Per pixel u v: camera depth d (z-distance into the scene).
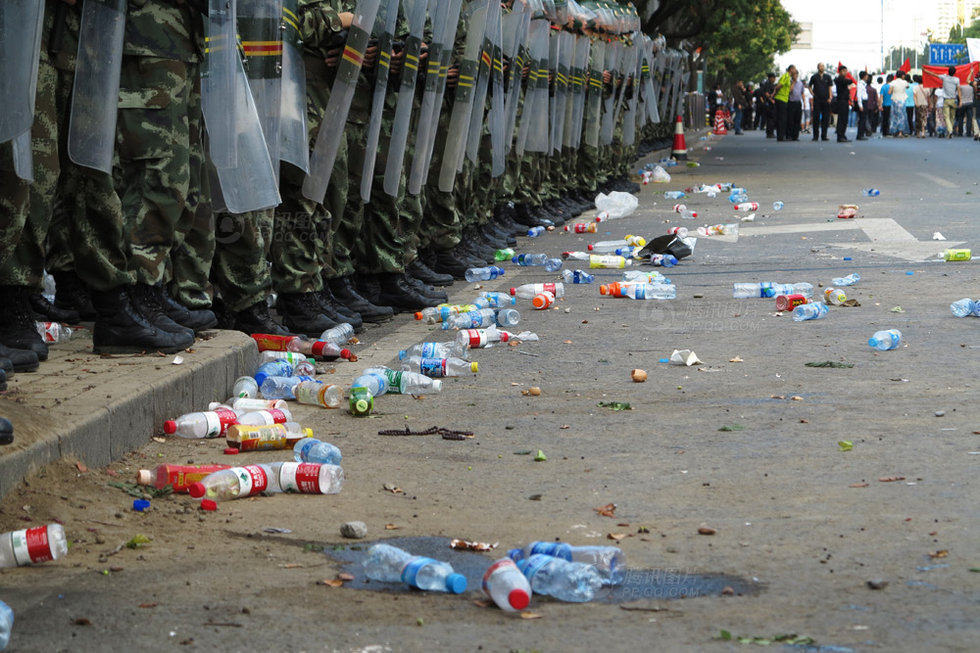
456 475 7.18
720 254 18.25
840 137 57.88
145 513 6.38
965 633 4.59
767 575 5.30
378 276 13.52
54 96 8.43
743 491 6.65
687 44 70.12
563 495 6.70
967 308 12.30
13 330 8.59
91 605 5.05
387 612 4.96
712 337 11.72
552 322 12.84
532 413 8.80
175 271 10.07
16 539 5.53
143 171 8.98
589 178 26.45
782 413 8.52
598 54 25.66
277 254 11.59
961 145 51.38
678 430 8.14
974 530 5.82
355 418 8.77
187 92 9.09
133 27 8.71
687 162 40.75
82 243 8.87
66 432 6.77
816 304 12.60
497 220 20.66
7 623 4.60
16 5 7.42
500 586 4.94
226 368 9.30
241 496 6.69
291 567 5.55
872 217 22.45
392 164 12.91
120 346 9.11
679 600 5.04
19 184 8.05
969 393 8.93
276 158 10.26
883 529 5.89
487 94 16.53
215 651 4.57
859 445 7.56
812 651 4.46
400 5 12.67
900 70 65.75
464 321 12.38
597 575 5.14
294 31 10.60
